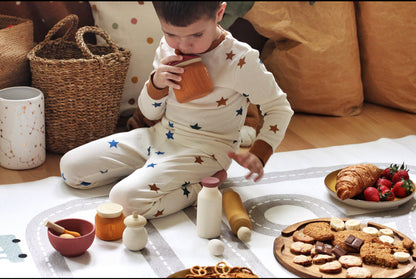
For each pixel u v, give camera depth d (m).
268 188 1.79
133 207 1.58
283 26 2.30
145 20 2.19
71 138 2.03
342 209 1.67
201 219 1.52
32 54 1.99
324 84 2.33
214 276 1.36
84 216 1.63
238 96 1.68
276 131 1.64
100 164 1.76
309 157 2.01
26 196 1.71
